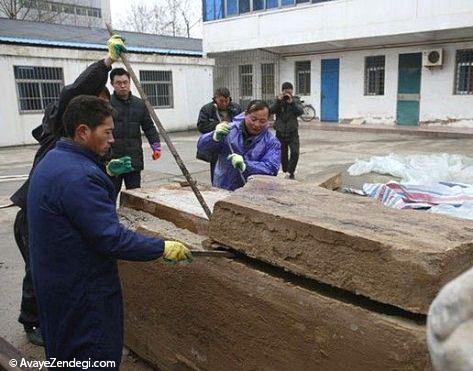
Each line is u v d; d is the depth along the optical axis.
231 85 21.72
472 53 14.90
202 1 20.73
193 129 20.00
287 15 18.03
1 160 12.12
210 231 2.30
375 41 16.66
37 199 1.96
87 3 36.41
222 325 2.29
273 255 2.02
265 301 2.04
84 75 2.93
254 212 2.07
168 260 2.07
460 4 13.83
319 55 18.58
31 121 15.46
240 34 19.69
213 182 3.92
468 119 15.22
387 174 8.29
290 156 8.01
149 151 13.22
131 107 4.86
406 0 14.87
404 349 1.59
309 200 2.24
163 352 2.72
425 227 1.84
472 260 1.64
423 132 14.48
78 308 1.97
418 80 16.11
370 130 15.92
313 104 19.14
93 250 1.97
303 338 1.92
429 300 1.55
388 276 1.63
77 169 1.93
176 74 19.16
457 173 7.61
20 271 4.52
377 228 1.81
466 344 0.67
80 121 2.00
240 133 3.62
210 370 2.41
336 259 1.79
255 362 2.15
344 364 1.78
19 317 3.29
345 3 16.31
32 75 15.33
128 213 3.09
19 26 19.22
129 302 2.91
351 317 1.74
